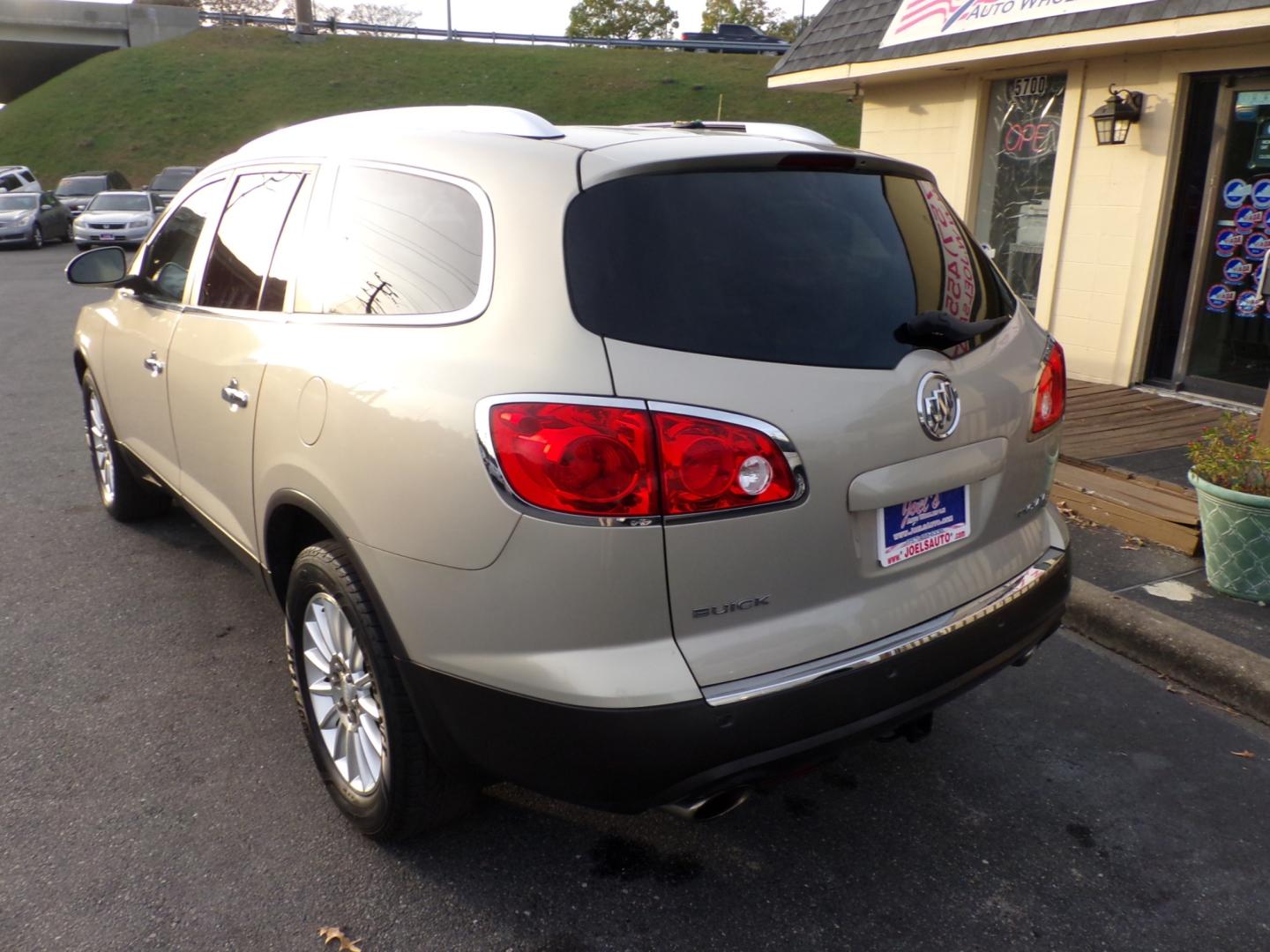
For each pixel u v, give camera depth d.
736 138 2.55
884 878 2.68
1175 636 3.75
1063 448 5.84
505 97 48.16
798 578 2.21
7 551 4.86
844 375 2.25
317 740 2.91
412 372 2.31
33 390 8.68
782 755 2.19
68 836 2.79
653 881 2.65
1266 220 6.71
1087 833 2.88
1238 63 6.58
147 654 3.84
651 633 2.09
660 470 2.03
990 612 2.53
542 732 2.14
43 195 26.83
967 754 3.27
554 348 2.11
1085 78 7.55
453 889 2.60
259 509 2.97
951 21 7.93
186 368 3.49
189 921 2.47
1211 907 2.58
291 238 3.02
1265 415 4.41
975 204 8.77
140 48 51.72
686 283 2.18
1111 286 7.62
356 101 47.47
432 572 2.25
